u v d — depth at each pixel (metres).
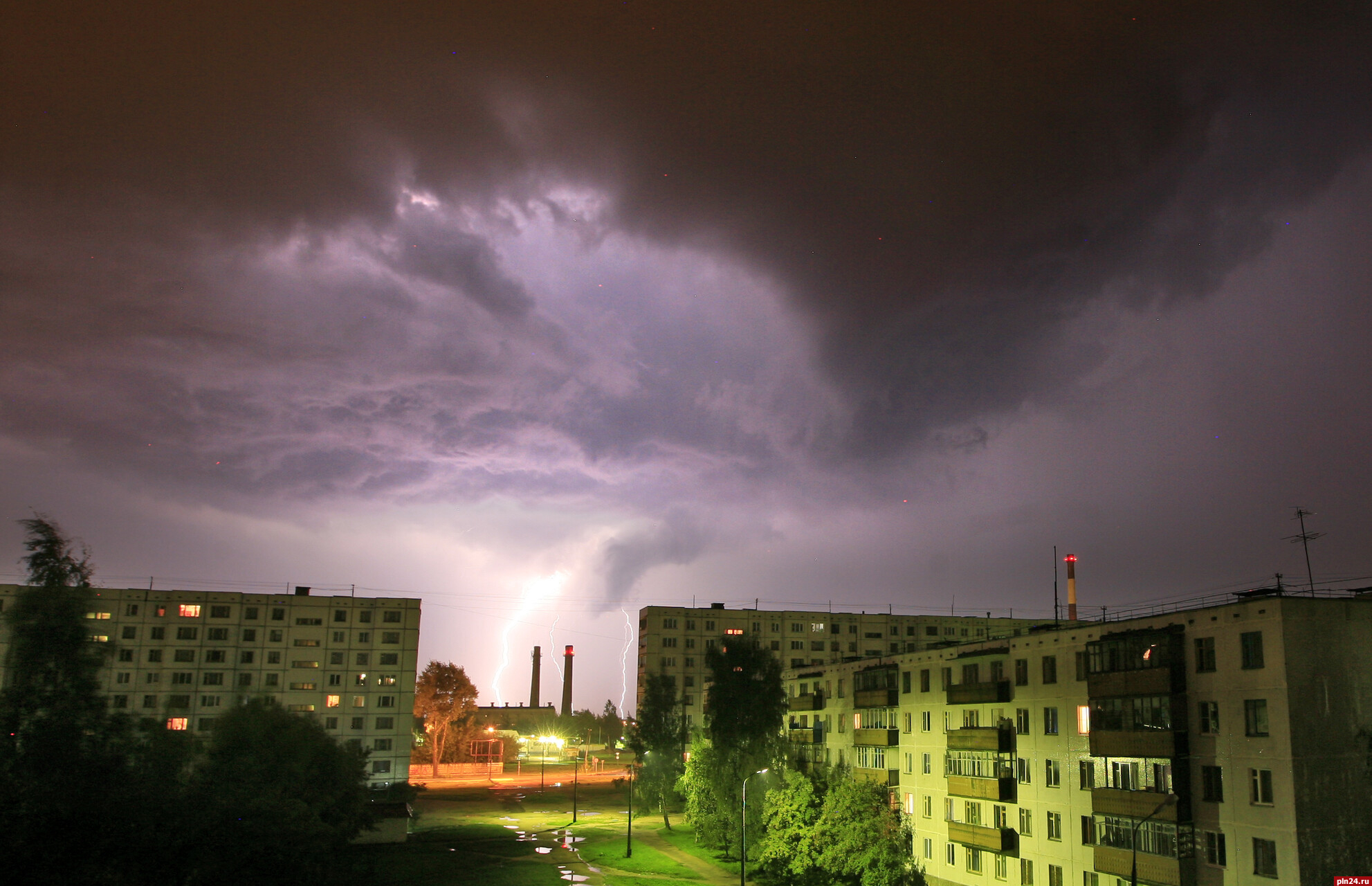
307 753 53.69
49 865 28.55
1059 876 54.56
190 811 32.34
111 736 32.25
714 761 80.75
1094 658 52.44
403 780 123.88
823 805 67.62
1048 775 56.34
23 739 30.31
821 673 88.38
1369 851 41.72
